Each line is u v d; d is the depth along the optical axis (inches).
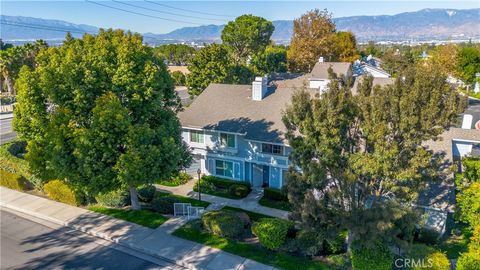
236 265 676.7
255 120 1106.1
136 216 884.6
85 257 721.6
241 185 1064.8
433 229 754.2
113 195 935.7
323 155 614.9
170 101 935.0
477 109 1964.8
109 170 754.2
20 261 705.0
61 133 741.3
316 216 610.2
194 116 1201.4
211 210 949.2
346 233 760.3
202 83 1882.4
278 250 721.0
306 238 709.3
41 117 814.5
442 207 725.3
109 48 804.0
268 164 1061.1
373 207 583.8
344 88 598.2
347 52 2664.9
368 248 624.1
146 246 749.9
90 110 775.1
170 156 797.2
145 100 805.2
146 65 794.2
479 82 2500.0
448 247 730.8
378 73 2255.2
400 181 601.0
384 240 621.0
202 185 1103.6
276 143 1000.2
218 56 1891.0
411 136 561.3
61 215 900.6
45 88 748.6
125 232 809.5
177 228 825.5
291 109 642.8
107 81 784.3
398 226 609.6
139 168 739.4
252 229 761.6
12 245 766.5
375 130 557.0
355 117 616.7
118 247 760.3
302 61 2458.2
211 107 1226.6
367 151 617.6
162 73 885.8
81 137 720.3
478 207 647.1
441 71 569.6
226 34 2876.5
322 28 2443.4
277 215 918.4
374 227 557.0
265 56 2500.0
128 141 742.5
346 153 623.8
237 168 1134.4
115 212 910.4
